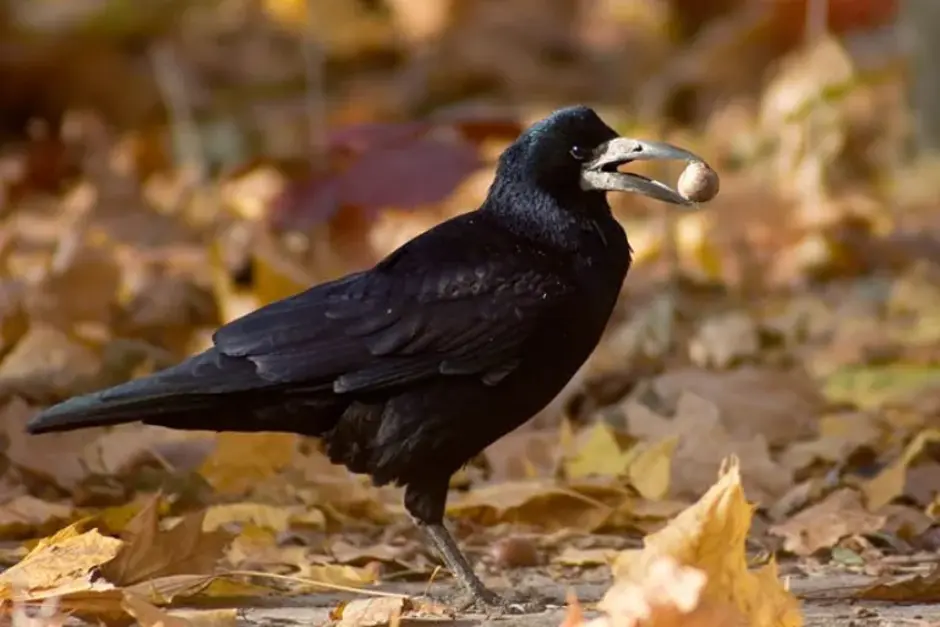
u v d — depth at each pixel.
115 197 19.56
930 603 8.52
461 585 8.89
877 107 21.98
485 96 26.77
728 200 18.95
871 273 17.77
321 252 17.22
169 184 21.36
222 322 15.15
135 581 8.64
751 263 17.55
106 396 8.52
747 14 27.28
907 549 9.87
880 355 14.22
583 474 11.16
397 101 26.00
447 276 8.99
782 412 12.37
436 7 28.56
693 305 16.33
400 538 10.14
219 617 7.83
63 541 8.17
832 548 9.80
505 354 8.93
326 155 18.59
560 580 9.41
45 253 17.64
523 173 9.26
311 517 10.28
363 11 29.38
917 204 19.67
